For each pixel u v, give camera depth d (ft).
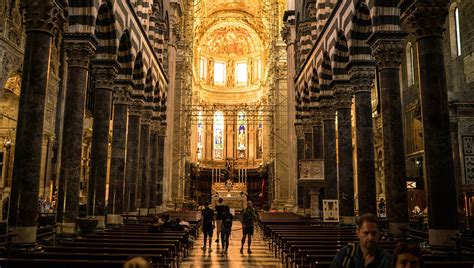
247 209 51.70
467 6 65.21
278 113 123.75
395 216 42.70
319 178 76.18
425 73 36.14
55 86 78.48
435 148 34.91
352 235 42.52
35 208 35.29
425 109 35.83
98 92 54.29
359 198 53.06
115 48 54.80
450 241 33.35
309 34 91.04
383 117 45.09
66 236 43.32
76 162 44.45
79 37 44.83
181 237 40.86
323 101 75.00
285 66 126.82
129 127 73.51
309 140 90.53
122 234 42.19
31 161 35.40
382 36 44.98
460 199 63.31
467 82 65.92
